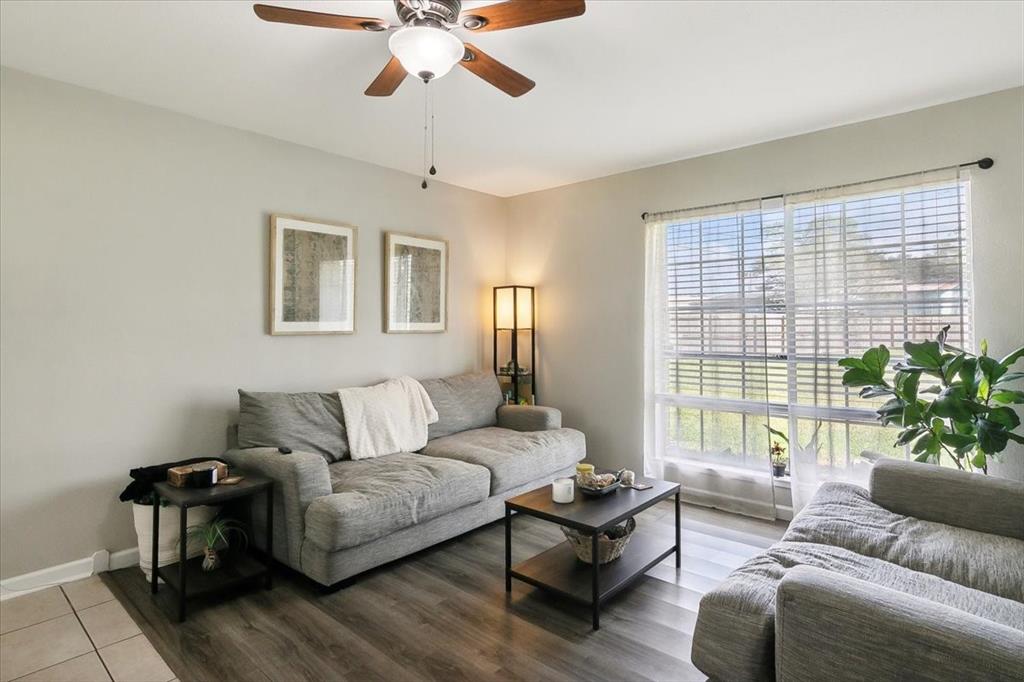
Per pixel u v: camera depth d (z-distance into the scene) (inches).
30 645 82.7
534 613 91.6
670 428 158.4
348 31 86.5
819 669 45.8
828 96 112.1
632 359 165.3
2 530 97.7
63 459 103.9
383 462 127.8
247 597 97.3
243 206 129.1
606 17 82.7
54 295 102.7
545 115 121.7
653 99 113.4
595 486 102.4
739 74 102.1
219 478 101.5
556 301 183.6
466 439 150.5
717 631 57.5
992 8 80.8
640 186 162.9
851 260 126.7
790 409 134.0
